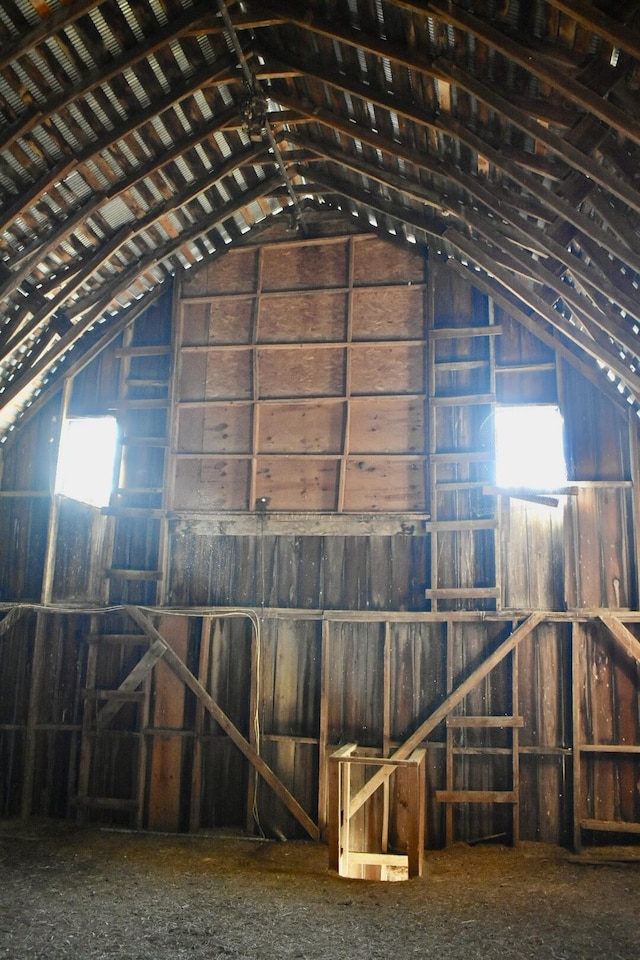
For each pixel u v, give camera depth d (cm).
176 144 934
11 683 1104
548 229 789
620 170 663
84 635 1100
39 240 967
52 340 1100
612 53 603
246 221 1148
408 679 1018
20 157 854
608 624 962
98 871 835
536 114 675
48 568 1116
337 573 1059
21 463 1156
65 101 790
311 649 1047
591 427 1018
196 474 1115
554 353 1041
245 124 909
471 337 1073
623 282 743
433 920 693
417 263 1106
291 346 1117
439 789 983
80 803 1047
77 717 1082
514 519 1022
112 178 938
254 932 657
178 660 1059
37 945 616
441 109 768
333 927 673
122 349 1162
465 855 922
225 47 838
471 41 666
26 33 721
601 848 928
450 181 877
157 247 1104
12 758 1084
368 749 1005
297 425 1102
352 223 1131
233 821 1023
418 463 1062
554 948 630
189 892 767
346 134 874
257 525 1085
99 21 752
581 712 967
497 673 997
